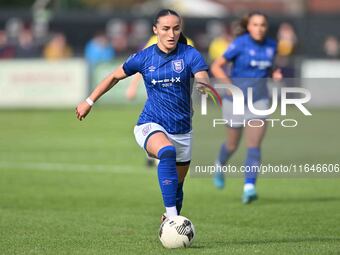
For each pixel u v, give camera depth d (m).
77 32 107.56
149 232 24.50
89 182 37.44
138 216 28.02
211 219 27.33
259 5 165.62
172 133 21.97
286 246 21.66
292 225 25.91
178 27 21.33
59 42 95.31
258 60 31.17
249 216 27.97
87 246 22.03
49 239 23.22
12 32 105.44
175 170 21.28
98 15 107.88
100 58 82.00
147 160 42.91
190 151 22.47
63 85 82.00
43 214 28.38
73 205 30.72
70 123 68.19
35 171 41.00
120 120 70.94
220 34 102.44
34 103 82.50
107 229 25.11
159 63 21.61
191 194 34.16
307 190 35.09
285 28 95.19
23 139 56.34
